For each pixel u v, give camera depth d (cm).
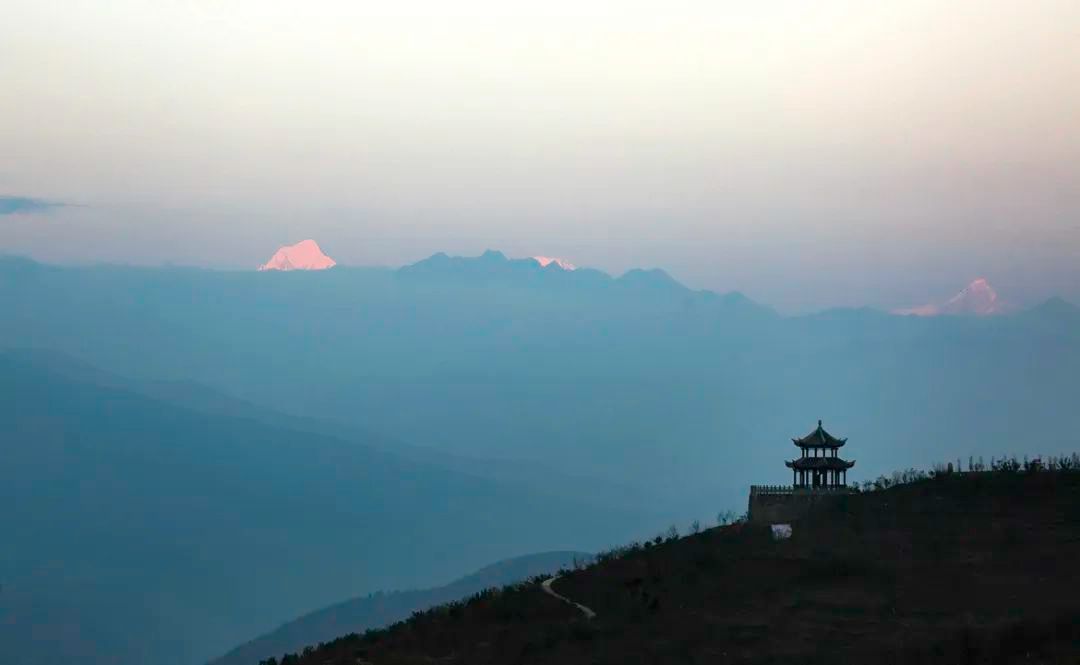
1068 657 6384
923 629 7269
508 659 7856
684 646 7531
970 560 8444
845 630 7462
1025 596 7612
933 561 8525
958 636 6869
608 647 7750
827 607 7919
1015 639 6688
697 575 9006
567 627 8275
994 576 8075
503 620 8825
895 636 7212
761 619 7862
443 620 9088
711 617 8050
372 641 9012
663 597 8656
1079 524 8931
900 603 7812
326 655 8756
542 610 8869
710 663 7175
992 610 7438
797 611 7912
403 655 8262
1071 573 7938
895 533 9262
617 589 9106
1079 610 7069
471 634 8594
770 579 8650
